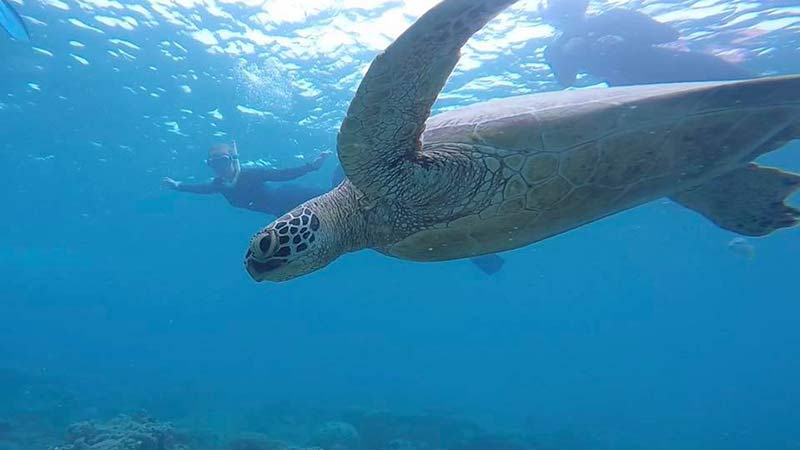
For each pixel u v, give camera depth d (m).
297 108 18.64
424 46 2.91
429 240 4.11
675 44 12.98
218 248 45.47
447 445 17.81
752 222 4.96
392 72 2.98
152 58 15.59
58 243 46.38
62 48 15.11
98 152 23.50
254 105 18.52
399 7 12.62
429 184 3.64
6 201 32.50
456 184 3.66
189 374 46.31
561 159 3.64
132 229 39.25
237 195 13.07
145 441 11.35
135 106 18.84
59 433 16.53
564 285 61.16
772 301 65.44
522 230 4.03
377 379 60.56
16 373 28.48
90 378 34.88
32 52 15.32
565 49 11.08
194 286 83.50
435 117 4.36
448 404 37.06
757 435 35.31
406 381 61.88
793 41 13.13
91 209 33.72
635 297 71.62
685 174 4.04
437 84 3.18
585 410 46.50
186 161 24.00
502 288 64.69
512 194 3.75
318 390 40.12
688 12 11.98
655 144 3.73
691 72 10.46
